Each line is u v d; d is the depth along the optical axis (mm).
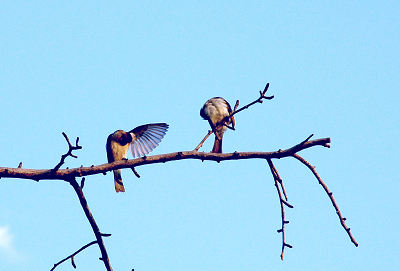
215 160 9023
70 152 8266
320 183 8500
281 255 8602
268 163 8930
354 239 8133
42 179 8695
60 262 8297
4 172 8469
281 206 8867
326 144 8570
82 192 8703
